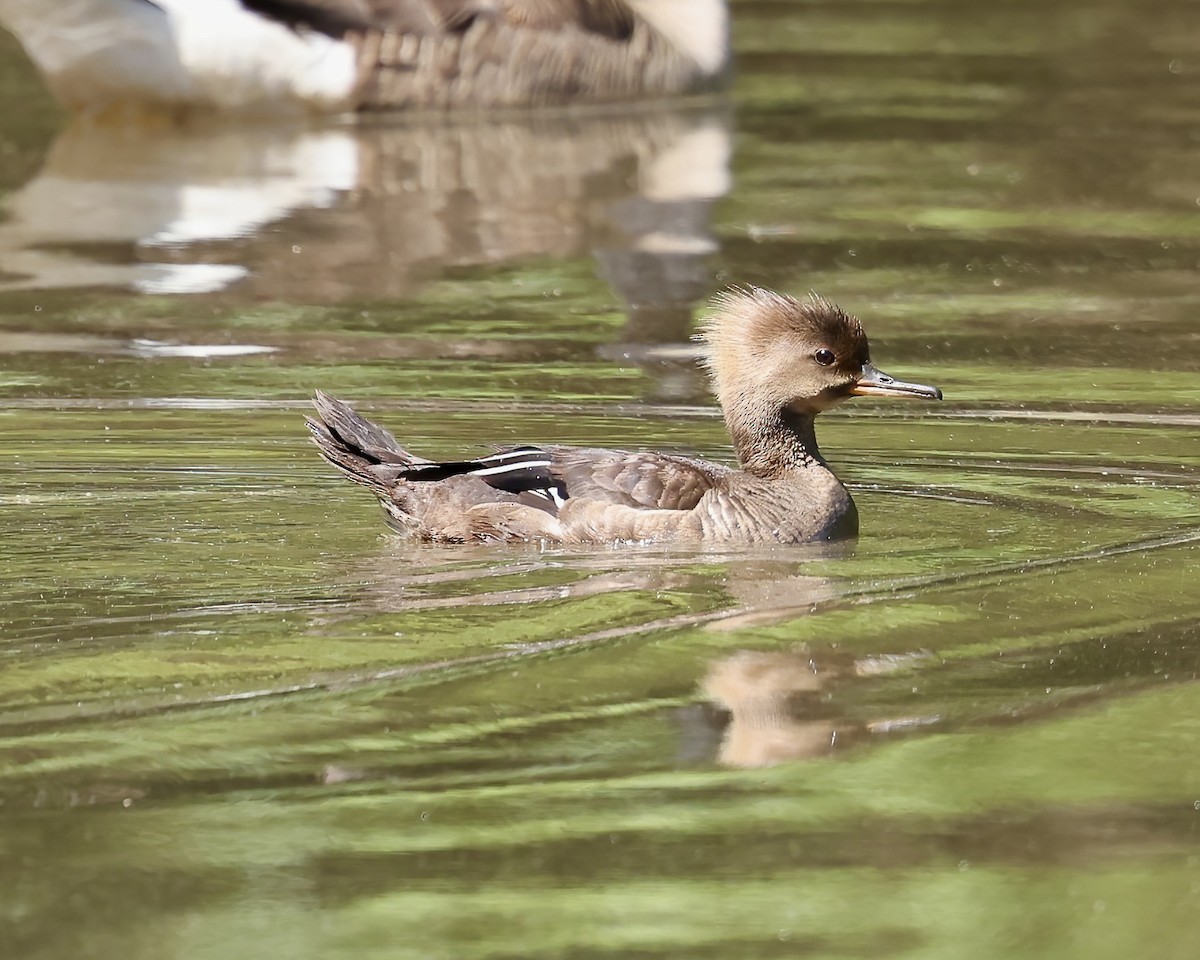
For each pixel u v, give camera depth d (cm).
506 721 942
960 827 831
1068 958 729
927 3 3947
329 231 2214
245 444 1497
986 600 1136
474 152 2645
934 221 2289
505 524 1291
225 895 772
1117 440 1540
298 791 862
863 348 1348
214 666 1013
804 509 1295
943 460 1495
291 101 2836
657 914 759
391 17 2861
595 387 1689
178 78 2784
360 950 732
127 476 1404
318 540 1272
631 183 2473
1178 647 1051
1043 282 2044
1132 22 3697
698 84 3023
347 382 1686
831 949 736
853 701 972
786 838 822
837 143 2706
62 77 2783
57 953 729
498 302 1956
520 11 2906
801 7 3916
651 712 955
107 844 812
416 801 855
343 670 1012
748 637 1066
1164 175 2502
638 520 1282
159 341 1800
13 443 1480
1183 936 740
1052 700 973
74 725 934
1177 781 875
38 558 1205
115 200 2344
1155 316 1923
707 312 1925
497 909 762
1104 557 1229
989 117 2866
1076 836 824
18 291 1959
